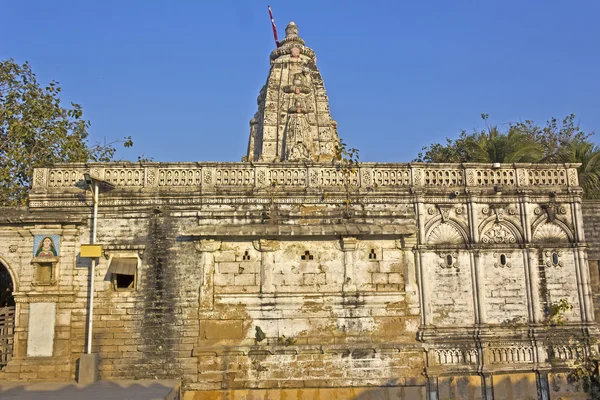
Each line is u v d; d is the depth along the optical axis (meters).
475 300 19.28
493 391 18.73
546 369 18.91
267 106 29.11
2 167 25.31
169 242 18.95
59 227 18.64
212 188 19.23
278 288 18.78
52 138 27.16
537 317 19.27
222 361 18.22
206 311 18.48
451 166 20.17
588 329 19.33
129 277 18.98
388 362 18.59
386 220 19.58
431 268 19.41
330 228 18.88
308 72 29.92
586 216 20.52
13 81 27.12
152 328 18.39
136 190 19.17
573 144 29.45
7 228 18.66
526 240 19.75
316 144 28.69
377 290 19.00
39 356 18.03
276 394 18.17
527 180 20.28
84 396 15.23
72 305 18.42
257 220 19.27
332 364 18.39
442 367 18.67
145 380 17.89
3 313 18.55
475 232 19.67
